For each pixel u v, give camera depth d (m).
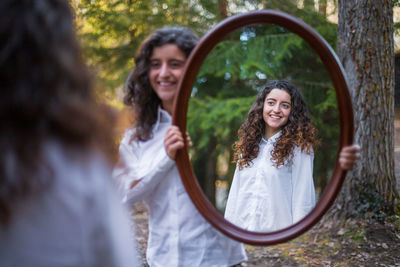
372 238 3.57
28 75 0.56
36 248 0.56
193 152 4.04
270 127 2.18
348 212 3.85
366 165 3.81
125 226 0.67
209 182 2.65
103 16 4.73
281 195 2.02
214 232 1.51
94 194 0.60
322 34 4.44
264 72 4.27
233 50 4.35
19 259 0.55
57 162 0.58
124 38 4.84
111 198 0.64
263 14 1.34
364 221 3.74
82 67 0.65
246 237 1.39
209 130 4.09
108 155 0.68
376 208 3.75
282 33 4.64
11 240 0.55
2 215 0.54
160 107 1.61
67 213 0.57
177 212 1.48
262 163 2.11
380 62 3.71
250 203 2.08
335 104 4.20
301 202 2.02
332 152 2.95
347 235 3.65
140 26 4.80
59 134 0.59
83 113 0.61
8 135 0.55
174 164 1.47
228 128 4.04
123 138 1.54
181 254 1.48
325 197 1.39
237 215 2.10
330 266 3.25
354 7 3.71
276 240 1.38
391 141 3.86
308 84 4.56
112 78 4.44
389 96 3.79
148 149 1.54
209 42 1.35
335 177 1.38
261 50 4.28
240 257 1.58
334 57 1.32
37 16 0.58
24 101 0.55
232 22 1.35
